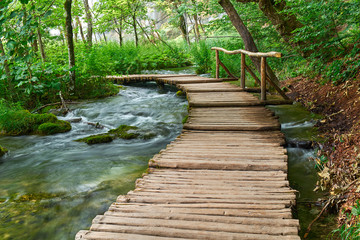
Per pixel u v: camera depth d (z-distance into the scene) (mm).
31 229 3461
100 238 2549
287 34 8906
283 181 3596
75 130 8008
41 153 6387
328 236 2973
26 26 4984
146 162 5551
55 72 10750
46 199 4176
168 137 7055
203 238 2518
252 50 9242
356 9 5789
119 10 20500
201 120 6469
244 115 6770
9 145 7039
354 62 6855
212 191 3385
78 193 4320
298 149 5461
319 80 8258
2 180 4973
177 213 2906
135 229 2654
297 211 3424
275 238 2461
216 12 10922
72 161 5754
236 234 2529
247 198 3186
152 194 3340
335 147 4855
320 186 4059
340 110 6359
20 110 8570
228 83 10977
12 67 6859
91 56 11656
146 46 22219
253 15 10438
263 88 7742
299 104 7906
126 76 14062
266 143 5051
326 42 7188
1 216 3736
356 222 2861
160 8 22781
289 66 10305
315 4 6156
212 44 15883
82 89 11633
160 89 13344
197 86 10312
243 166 4086
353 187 3498
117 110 9555
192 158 4406
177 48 21953
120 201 3205
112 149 6414
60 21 14438
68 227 3496
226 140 5297
